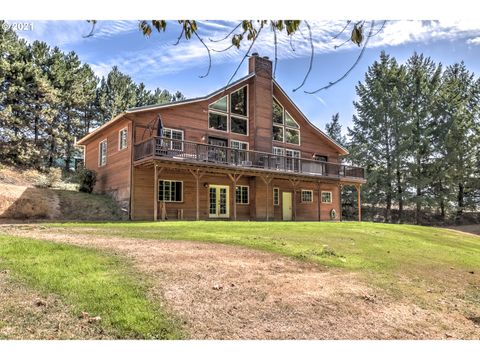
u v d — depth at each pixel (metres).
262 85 22.61
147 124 18.30
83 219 16.27
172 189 18.81
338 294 5.89
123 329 4.08
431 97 35.06
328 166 23.81
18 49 28.30
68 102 32.69
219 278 6.05
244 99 22.28
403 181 34.94
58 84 31.91
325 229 14.14
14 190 16.98
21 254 6.61
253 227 13.16
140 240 8.98
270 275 6.54
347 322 4.91
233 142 21.44
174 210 18.69
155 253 7.42
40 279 5.28
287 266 7.29
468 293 7.07
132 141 17.77
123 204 18.02
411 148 34.38
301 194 24.92
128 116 17.89
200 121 20.12
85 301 4.63
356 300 5.72
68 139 32.41
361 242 11.39
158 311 4.54
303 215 24.78
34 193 17.39
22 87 28.20
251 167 19.48
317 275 6.88
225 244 9.01
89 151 23.78
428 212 37.12
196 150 17.47
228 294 5.39
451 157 33.41
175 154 17.28
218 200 20.53
